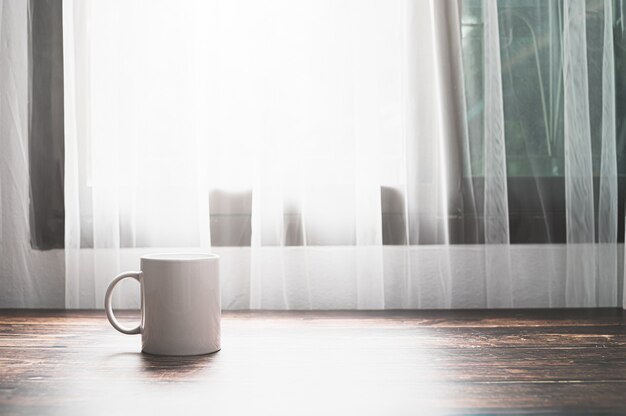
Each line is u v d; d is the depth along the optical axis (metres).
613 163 1.26
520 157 1.28
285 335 0.98
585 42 1.26
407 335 0.97
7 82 1.27
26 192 1.28
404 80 1.27
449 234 1.27
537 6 1.28
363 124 1.26
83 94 1.28
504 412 0.62
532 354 0.84
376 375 0.75
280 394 0.68
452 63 1.27
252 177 1.27
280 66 1.27
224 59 1.28
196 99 1.28
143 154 1.28
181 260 0.83
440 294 1.26
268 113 1.27
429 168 1.27
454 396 0.67
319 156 1.28
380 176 1.27
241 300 1.28
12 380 0.73
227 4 1.28
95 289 1.26
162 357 0.83
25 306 1.27
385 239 1.27
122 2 1.28
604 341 0.92
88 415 0.62
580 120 1.26
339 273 1.28
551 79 1.29
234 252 1.28
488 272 1.25
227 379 0.73
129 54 1.28
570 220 1.25
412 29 1.27
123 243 1.28
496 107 1.26
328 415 0.61
